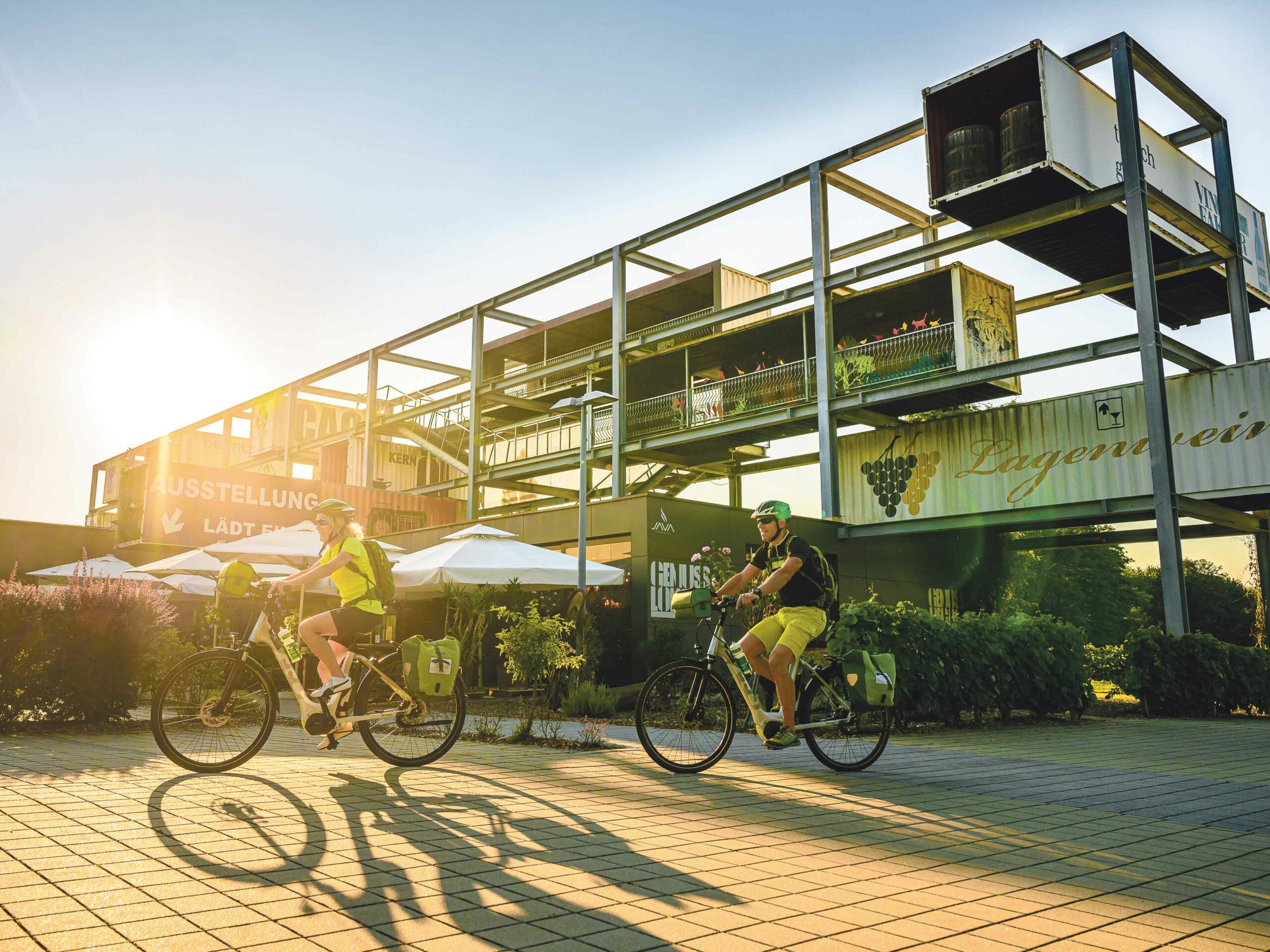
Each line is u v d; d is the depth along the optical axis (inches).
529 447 1155.3
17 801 168.4
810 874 130.5
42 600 308.0
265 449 1571.1
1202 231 755.4
